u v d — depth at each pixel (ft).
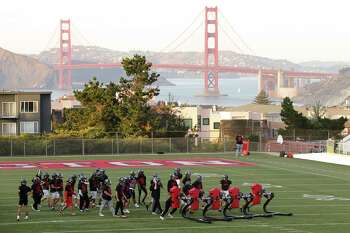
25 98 535.19
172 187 201.77
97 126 491.72
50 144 431.84
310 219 203.41
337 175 327.47
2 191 258.98
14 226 185.57
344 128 577.84
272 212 212.84
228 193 201.98
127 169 342.44
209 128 650.02
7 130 532.32
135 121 491.72
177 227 186.29
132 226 186.91
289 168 356.18
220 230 182.70
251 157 416.26
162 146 446.60
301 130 536.01
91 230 180.24
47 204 225.15
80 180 210.79
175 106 638.53
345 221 200.34
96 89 510.99
